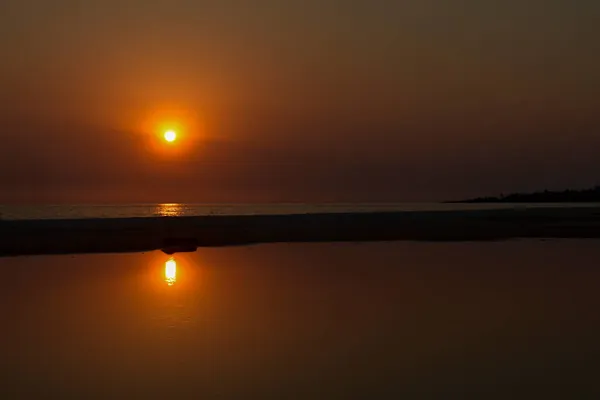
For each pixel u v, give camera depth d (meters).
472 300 18.55
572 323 15.71
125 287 20.75
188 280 22.16
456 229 40.53
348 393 10.78
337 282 21.72
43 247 31.11
